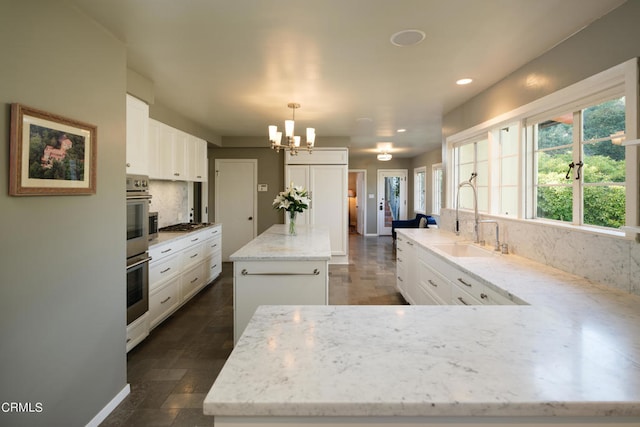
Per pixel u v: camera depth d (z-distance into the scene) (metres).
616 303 1.60
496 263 2.49
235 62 2.74
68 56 1.79
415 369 0.90
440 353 0.99
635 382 0.85
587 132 2.21
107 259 2.10
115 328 2.17
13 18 1.46
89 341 1.94
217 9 1.94
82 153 1.85
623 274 1.79
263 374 0.87
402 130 5.80
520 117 2.81
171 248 3.65
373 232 10.77
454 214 4.15
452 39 2.30
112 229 2.15
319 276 2.68
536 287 1.87
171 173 4.23
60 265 1.72
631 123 1.75
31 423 1.56
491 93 3.27
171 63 2.76
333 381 0.84
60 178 1.69
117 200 2.21
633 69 1.74
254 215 6.60
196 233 4.37
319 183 6.36
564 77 2.27
